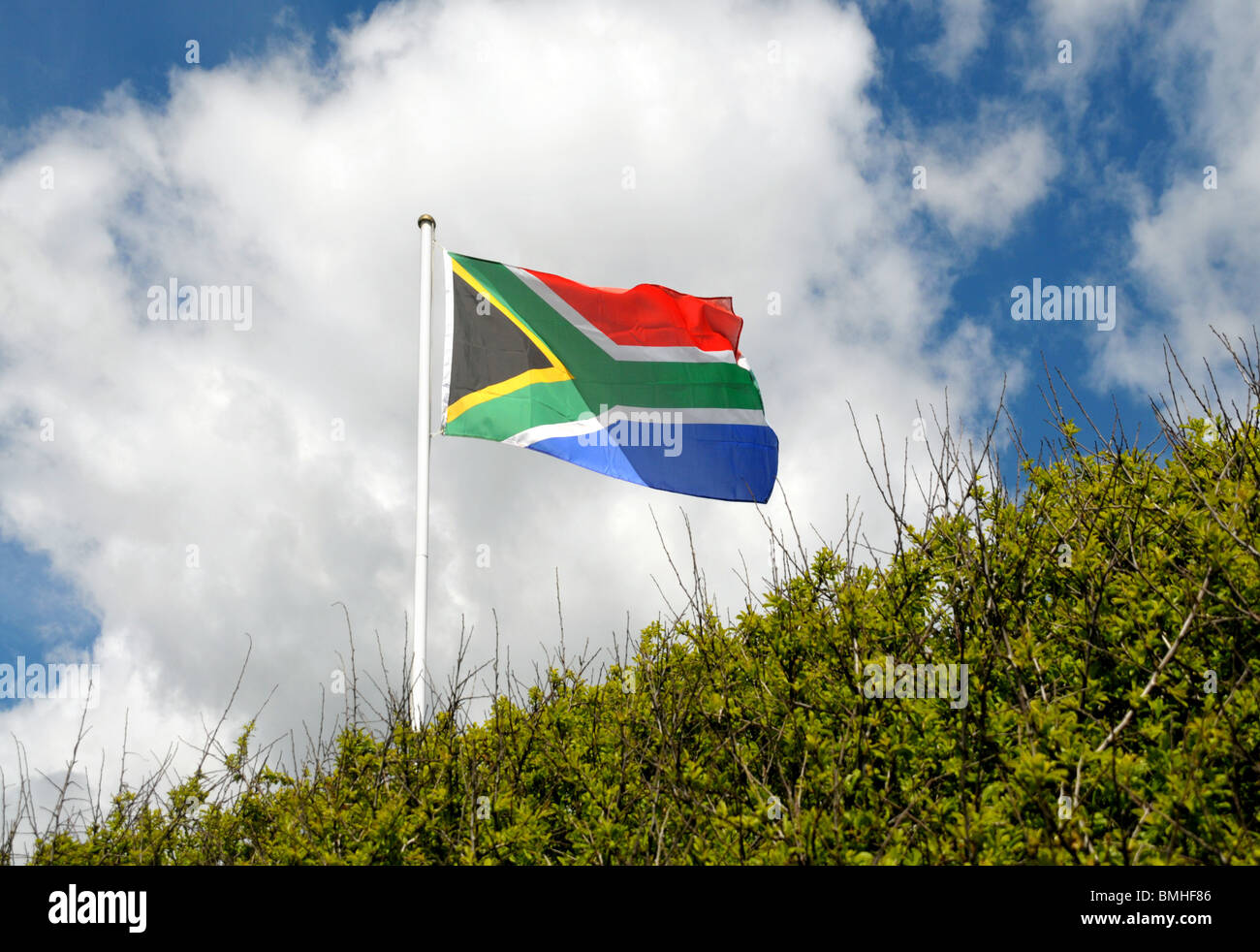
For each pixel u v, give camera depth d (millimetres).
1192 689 4281
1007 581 5160
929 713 4477
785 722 5023
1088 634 4566
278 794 6082
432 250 9742
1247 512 4914
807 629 5398
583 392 10023
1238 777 3861
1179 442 5684
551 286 10328
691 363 10664
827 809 4281
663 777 5062
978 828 3658
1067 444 6449
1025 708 4105
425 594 8289
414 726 6504
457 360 9508
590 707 6426
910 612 5367
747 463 10594
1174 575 4832
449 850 5102
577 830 5023
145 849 5707
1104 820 3836
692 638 6020
